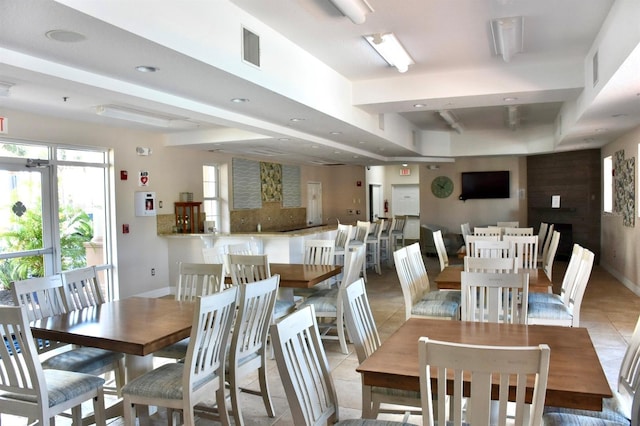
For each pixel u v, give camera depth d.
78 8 2.17
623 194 7.30
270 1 3.20
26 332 2.29
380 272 8.80
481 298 3.05
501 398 1.50
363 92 5.36
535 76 4.75
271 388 3.62
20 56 2.79
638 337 2.26
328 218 12.98
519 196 11.32
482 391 1.49
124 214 6.59
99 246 6.35
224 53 3.15
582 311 5.72
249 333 2.96
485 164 11.58
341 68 4.83
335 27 3.67
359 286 2.62
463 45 4.09
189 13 2.85
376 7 3.28
